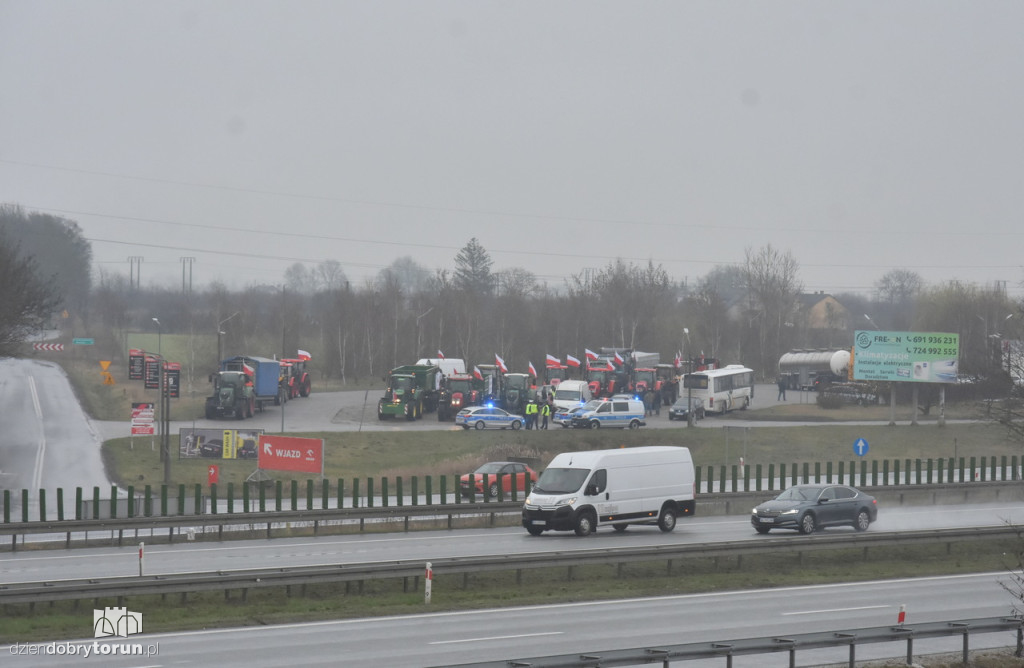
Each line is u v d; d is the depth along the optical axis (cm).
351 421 18825
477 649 4638
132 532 9331
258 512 9288
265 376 19775
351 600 6025
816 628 5247
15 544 8106
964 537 8338
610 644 4784
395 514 9325
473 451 15825
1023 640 4731
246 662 4331
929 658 4656
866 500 9300
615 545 8106
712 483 12338
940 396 18900
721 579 6938
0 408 19600
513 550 7850
